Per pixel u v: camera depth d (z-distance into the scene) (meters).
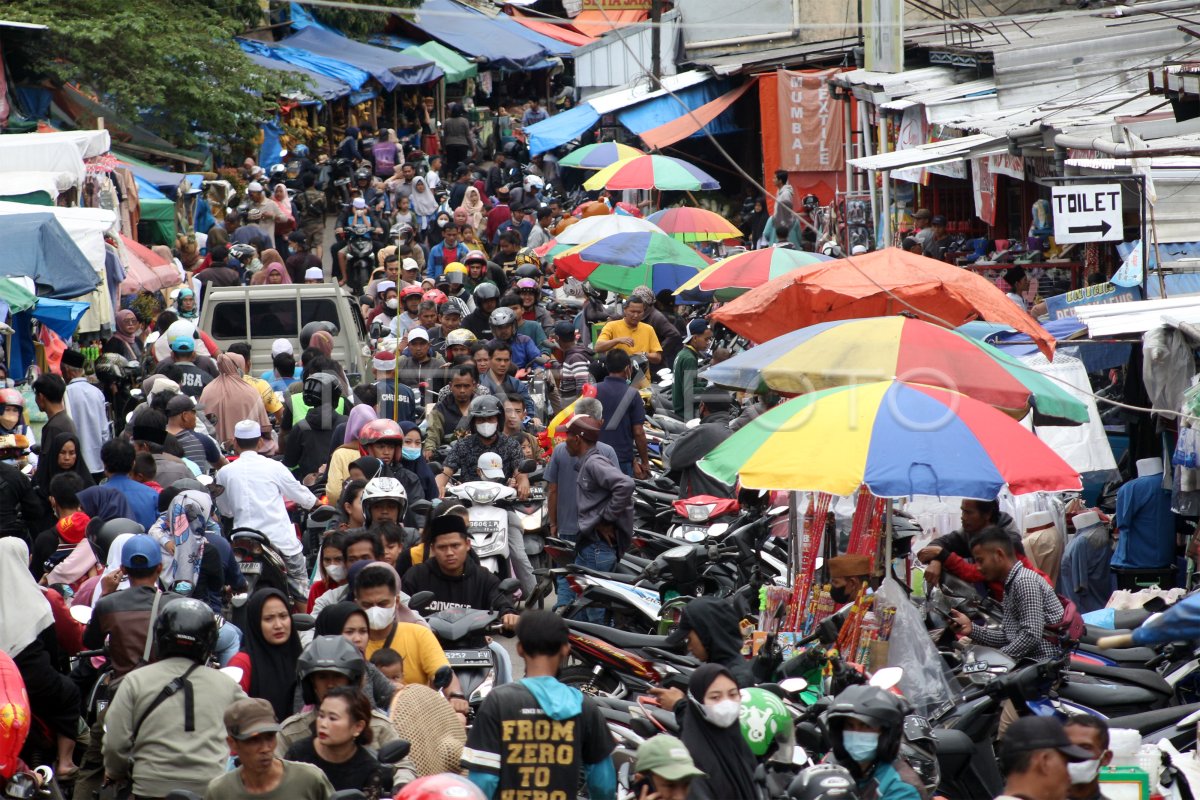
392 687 18.31
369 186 91.56
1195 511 27.61
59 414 32.22
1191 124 40.12
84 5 71.44
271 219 78.75
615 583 27.39
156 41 73.38
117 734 17.58
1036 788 13.76
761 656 20.36
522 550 28.02
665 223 61.72
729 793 15.94
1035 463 21.19
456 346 41.03
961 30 67.12
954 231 65.94
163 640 17.95
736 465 21.81
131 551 20.86
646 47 96.81
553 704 15.52
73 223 44.41
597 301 61.78
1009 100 58.50
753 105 91.81
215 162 87.25
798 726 18.62
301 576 28.98
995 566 22.02
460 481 32.81
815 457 21.27
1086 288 40.47
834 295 30.98
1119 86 52.84
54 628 21.70
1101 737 14.82
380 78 111.06
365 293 65.19
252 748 15.29
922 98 60.12
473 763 15.37
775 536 32.06
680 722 16.88
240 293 51.09
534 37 141.62
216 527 24.69
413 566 23.91
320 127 106.75
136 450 30.09
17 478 29.42
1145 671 21.95
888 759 15.66
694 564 28.08
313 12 119.62
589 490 30.11
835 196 74.50
